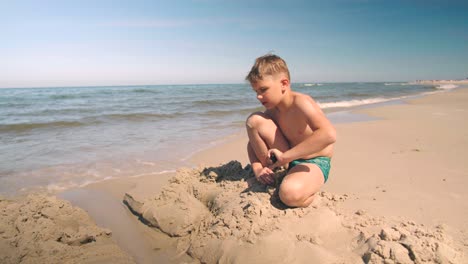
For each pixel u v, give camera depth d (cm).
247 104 1505
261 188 249
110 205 290
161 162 443
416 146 486
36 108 1260
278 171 258
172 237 233
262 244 186
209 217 238
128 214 271
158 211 249
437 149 459
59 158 463
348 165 388
